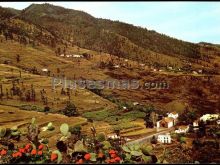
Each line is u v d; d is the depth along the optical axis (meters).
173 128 164.50
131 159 8.27
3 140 8.90
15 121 151.12
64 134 8.56
